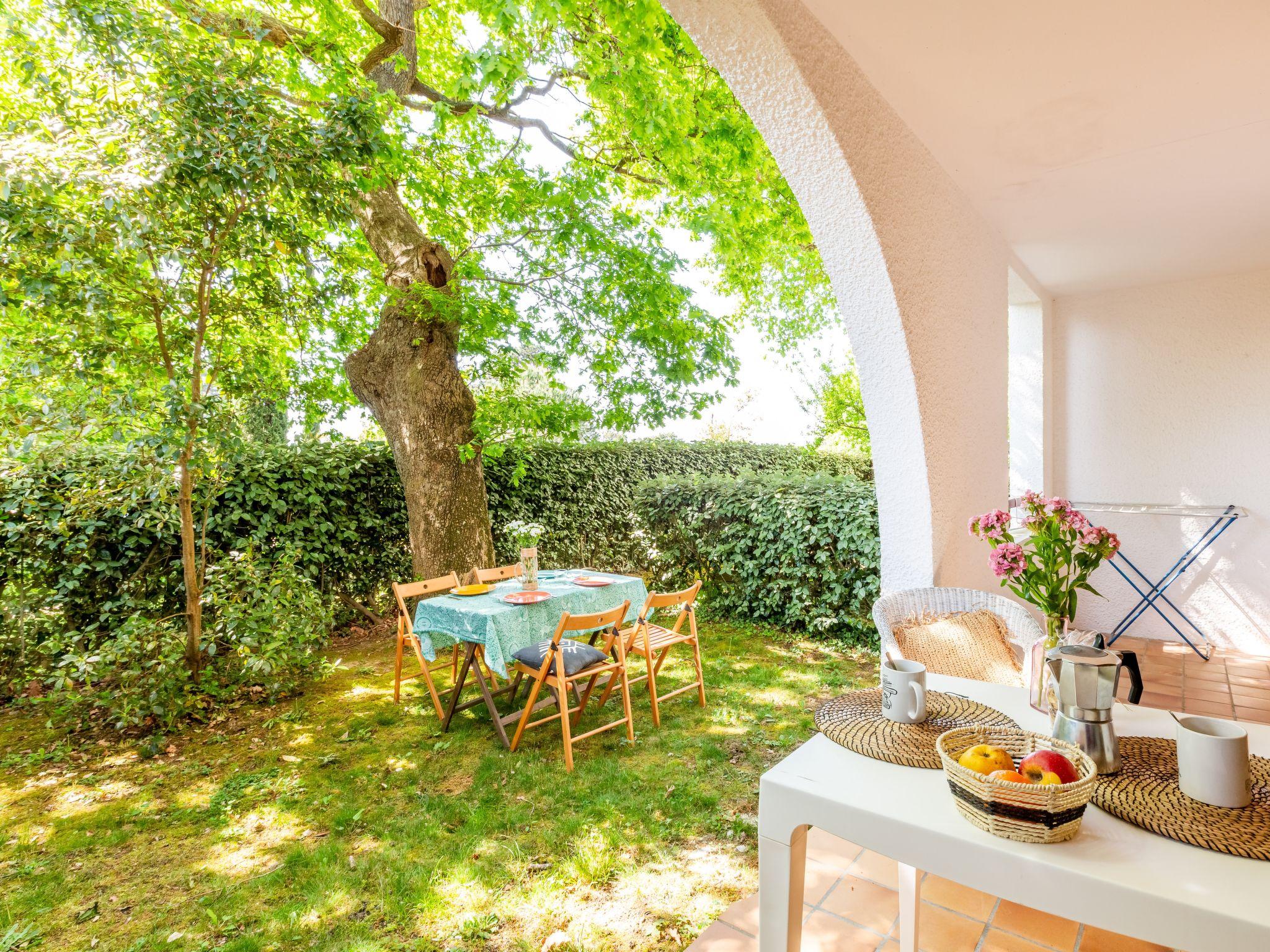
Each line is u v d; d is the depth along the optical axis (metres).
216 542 5.16
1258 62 2.08
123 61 3.40
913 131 2.54
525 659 3.59
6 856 2.67
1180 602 5.11
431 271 5.70
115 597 4.76
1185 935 0.91
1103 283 5.06
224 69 3.62
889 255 2.31
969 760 1.17
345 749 3.62
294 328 4.59
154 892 2.42
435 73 7.02
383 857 2.57
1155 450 5.15
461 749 3.59
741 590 6.13
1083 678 1.31
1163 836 1.08
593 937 2.10
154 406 3.73
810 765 1.37
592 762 3.37
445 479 5.72
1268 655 4.75
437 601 3.91
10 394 3.57
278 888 2.42
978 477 3.16
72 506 3.94
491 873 2.45
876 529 5.09
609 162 6.81
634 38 4.25
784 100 1.98
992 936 1.88
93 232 3.25
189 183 3.42
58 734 3.87
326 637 4.80
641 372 6.10
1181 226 3.64
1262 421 4.75
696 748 3.52
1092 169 2.89
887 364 2.51
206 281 3.83
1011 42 2.00
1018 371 5.32
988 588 3.34
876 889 2.12
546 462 7.27
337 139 3.86
